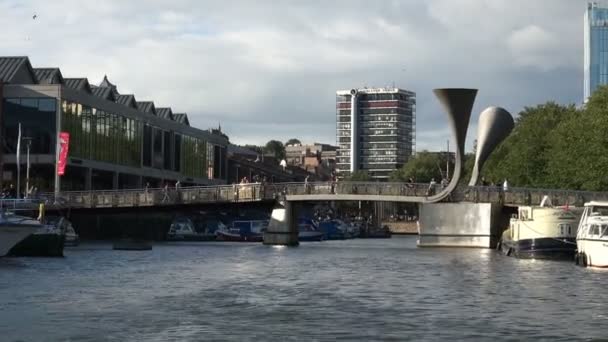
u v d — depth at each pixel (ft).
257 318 116.88
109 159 424.05
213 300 137.18
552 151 346.33
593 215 216.95
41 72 408.05
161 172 491.31
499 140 320.70
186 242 398.21
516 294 147.43
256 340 99.91
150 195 324.80
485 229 304.71
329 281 172.14
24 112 372.17
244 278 178.60
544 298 141.28
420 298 141.49
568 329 108.06
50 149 372.17
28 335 102.42
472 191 308.60
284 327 109.09
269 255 270.67
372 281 172.35
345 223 537.65
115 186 433.89
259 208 357.00
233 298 140.15
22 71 388.16
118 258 244.22
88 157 400.47
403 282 170.09
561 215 242.37
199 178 554.46
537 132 384.27
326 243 406.62
